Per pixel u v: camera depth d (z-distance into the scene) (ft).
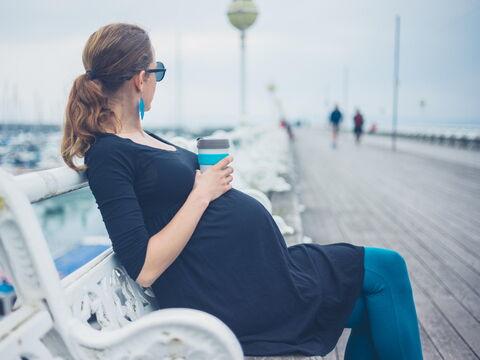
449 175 36.94
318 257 5.45
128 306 4.95
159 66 5.26
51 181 4.03
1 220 3.32
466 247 16.07
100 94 4.85
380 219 20.61
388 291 5.36
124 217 4.41
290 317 4.98
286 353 4.83
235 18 31.04
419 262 14.33
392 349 5.29
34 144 78.84
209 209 5.06
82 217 58.65
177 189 4.90
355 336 5.76
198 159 5.69
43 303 3.49
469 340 9.21
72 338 3.48
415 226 19.24
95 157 4.55
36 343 3.25
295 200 17.11
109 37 4.91
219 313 4.83
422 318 10.23
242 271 4.93
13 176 3.56
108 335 3.45
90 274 4.27
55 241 52.85
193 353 3.39
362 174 38.04
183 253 4.94
